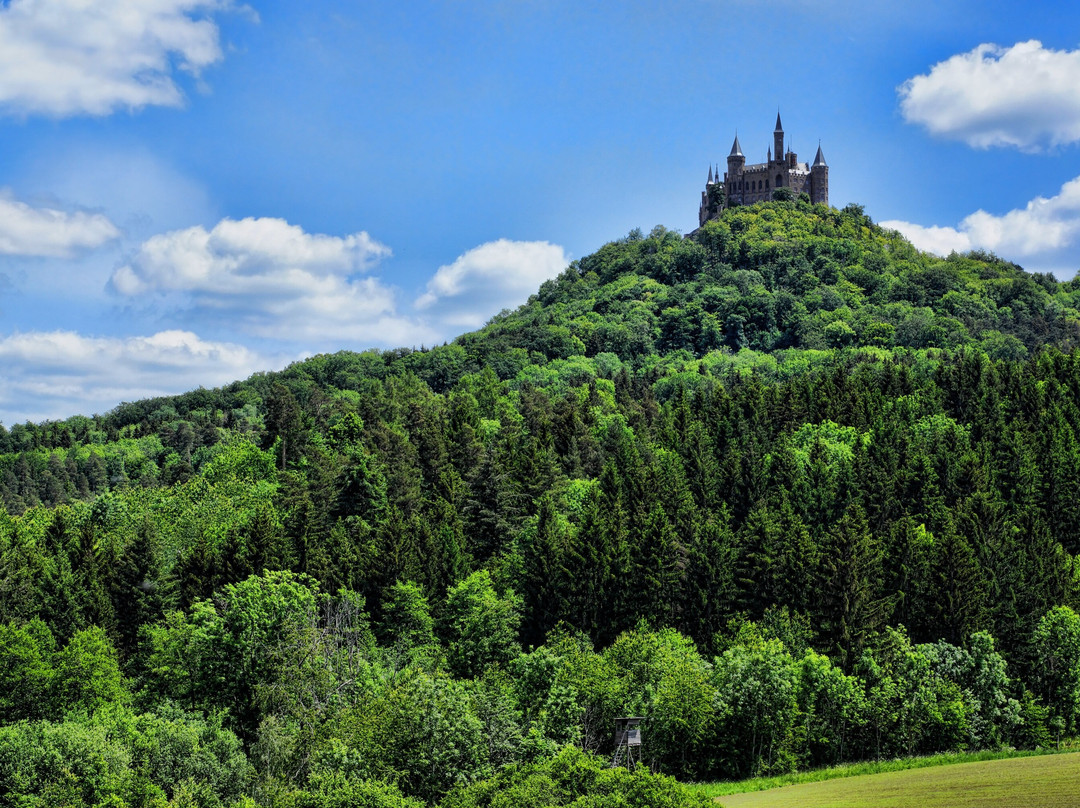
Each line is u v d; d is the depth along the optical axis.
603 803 51.81
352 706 72.25
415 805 57.41
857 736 85.25
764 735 81.25
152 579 105.81
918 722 82.94
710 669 86.56
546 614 103.38
